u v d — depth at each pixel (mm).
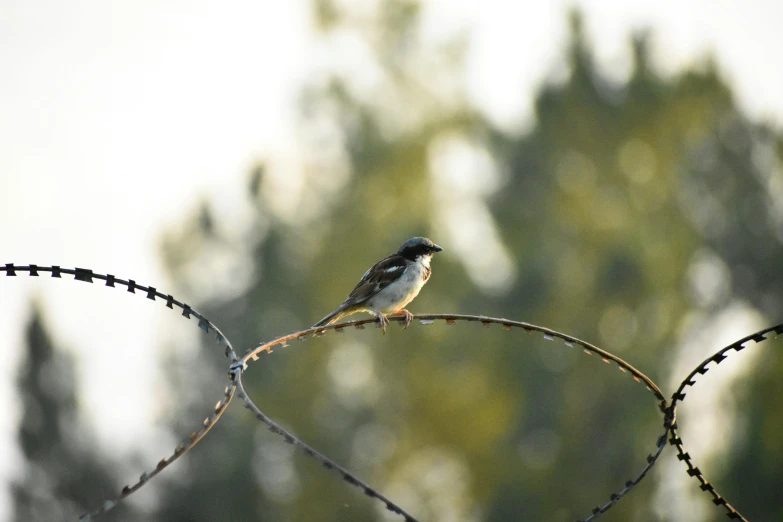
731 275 29250
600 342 27625
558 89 29797
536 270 27859
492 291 28984
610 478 26203
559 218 29016
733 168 29766
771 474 24125
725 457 24734
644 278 27500
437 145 31984
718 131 30094
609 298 27625
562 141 29719
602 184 29719
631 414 26672
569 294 27969
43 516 21719
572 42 30125
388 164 31219
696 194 30219
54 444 22000
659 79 29969
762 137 30031
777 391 25266
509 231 29062
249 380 28031
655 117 29844
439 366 28859
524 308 27875
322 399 28844
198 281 28797
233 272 29094
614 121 29547
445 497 29328
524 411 27422
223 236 29031
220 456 26016
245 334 28062
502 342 28094
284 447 28328
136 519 23328
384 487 29172
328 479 28328
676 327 27828
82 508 21953
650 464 5906
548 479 26766
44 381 22344
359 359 30000
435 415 28734
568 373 27469
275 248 28781
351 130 31484
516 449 27641
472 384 28641
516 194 29281
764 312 29312
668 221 29453
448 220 31438
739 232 29297
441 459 29391
